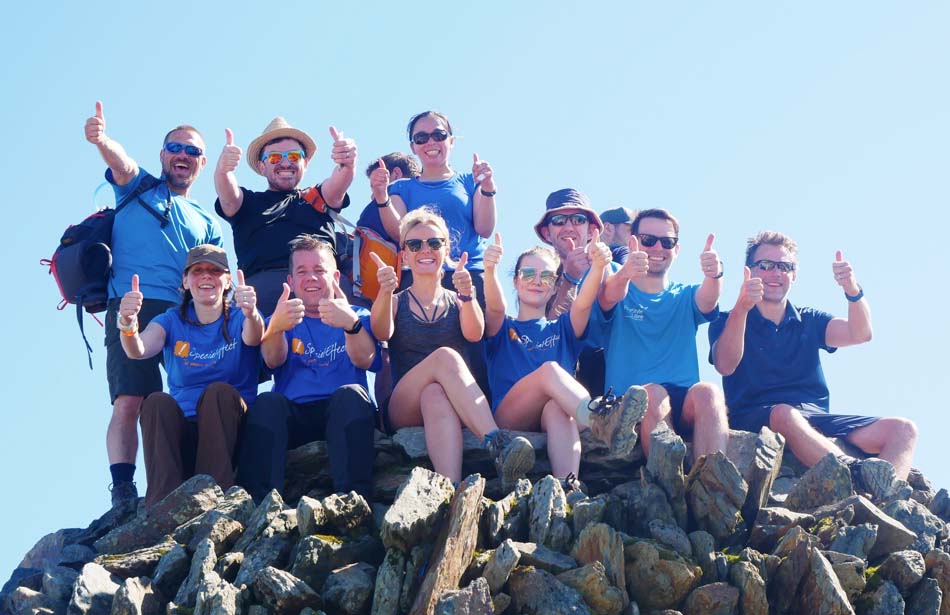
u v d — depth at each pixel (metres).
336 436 9.62
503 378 10.50
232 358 10.16
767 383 11.21
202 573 8.76
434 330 10.30
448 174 12.38
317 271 10.38
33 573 10.05
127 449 10.64
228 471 9.71
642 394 9.14
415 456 9.85
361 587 8.62
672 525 9.29
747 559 9.11
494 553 8.77
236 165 11.29
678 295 10.98
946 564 9.24
